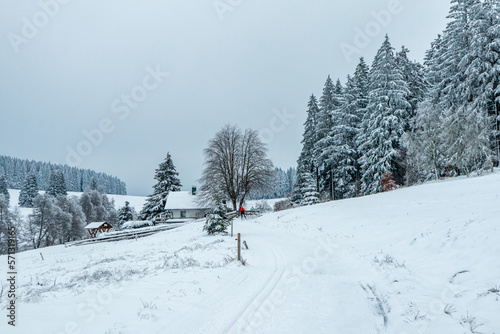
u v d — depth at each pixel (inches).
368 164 1199.6
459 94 1002.7
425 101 1056.2
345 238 536.4
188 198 1913.1
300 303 249.0
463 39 1016.2
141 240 1037.2
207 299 258.7
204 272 355.3
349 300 248.1
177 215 1881.2
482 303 182.7
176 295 266.2
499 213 340.8
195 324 207.9
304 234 678.5
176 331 196.2
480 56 919.0
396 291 241.9
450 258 273.3
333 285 293.7
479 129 888.9
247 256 462.9
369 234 509.7
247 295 270.8
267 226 967.0
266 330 200.8
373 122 1156.5
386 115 1133.7
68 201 2384.4
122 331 191.5
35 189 3425.2
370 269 323.9
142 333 190.2
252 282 313.9
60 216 2047.2
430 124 1010.7
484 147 866.1
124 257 577.9
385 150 1114.1
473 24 934.4
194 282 309.3
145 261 476.1
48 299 261.0
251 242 617.9
